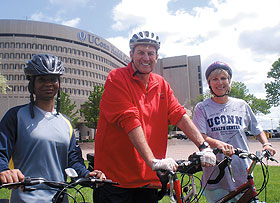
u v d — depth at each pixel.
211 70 2.98
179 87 103.94
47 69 1.99
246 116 3.04
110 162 2.21
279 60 47.94
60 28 72.25
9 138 1.83
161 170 1.60
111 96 2.11
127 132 1.94
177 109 2.33
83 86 72.19
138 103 2.17
